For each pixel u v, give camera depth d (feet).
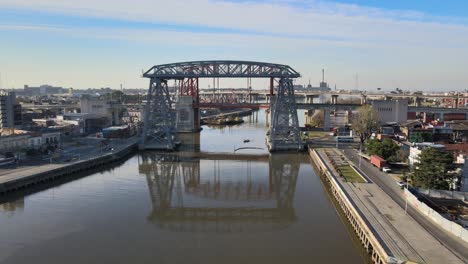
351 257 145.89
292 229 176.96
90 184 262.26
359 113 433.89
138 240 164.45
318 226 181.06
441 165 190.80
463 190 193.26
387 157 275.39
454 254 126.11
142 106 618.44
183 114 558.56
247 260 143.64
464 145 258.98
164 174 294.87
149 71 397.60
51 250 153.58
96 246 157.38
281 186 257.14
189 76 396.57
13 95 439.63
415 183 197.06
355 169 263.08
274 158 356.38
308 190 246.88
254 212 203.10
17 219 189.57
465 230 136.56
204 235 170.40
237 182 269.03
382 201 185.88
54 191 242.78
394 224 153.48
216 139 490.49
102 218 192.03
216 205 216.33
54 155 313.53
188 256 147.64
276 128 393.91
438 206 173.58
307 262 141.38
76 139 424.05
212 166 323.98
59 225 181.47
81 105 565.12
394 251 127.75
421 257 123.54
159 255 148.87
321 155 324.60
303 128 509.76
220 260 143.84
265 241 162.61
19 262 143.02
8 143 310.24
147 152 390.83
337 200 214.48
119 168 316.81
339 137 407.64
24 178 240.73
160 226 181.57
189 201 223.92
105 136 437.58
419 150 245.24
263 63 392.27
